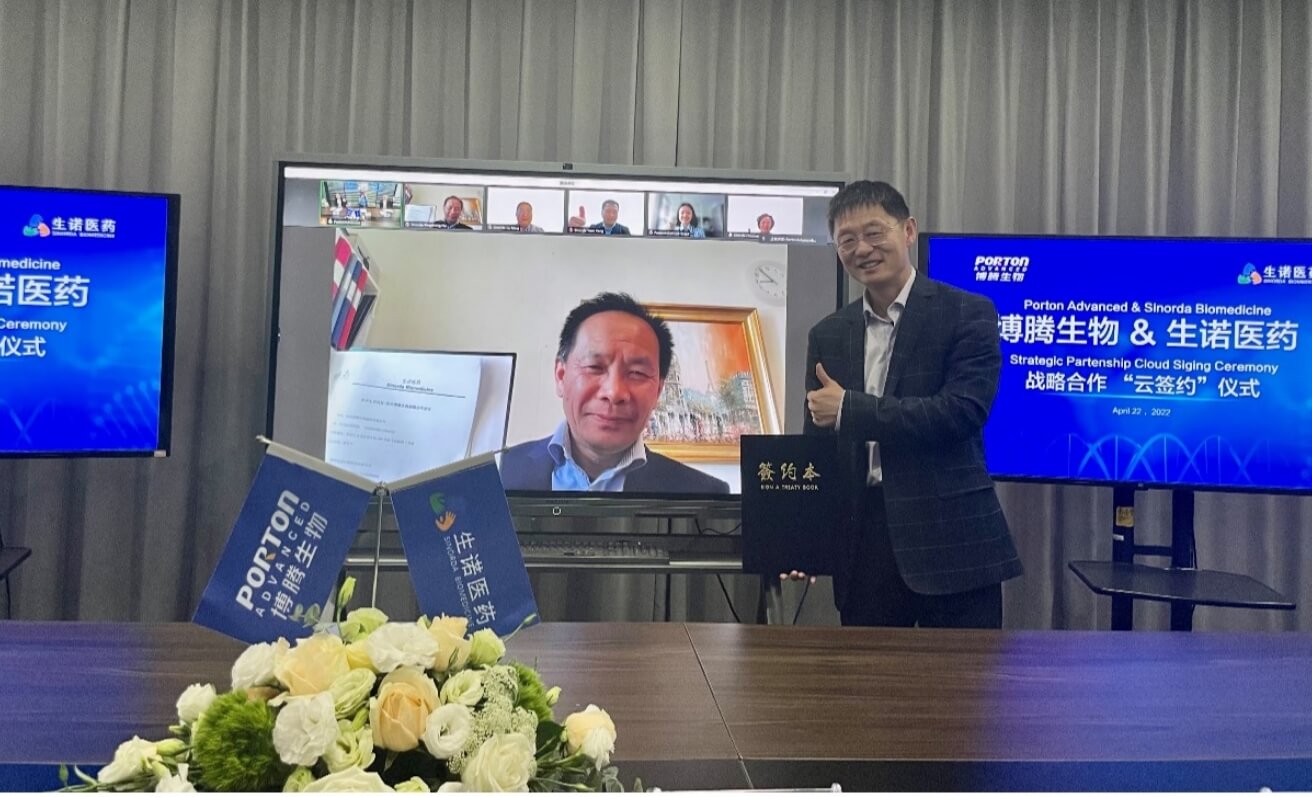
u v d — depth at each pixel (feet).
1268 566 11.12
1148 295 9.82
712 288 10.09
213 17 10.68
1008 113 11.28
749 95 11.23
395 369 9.86
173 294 9.60
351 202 9.86
